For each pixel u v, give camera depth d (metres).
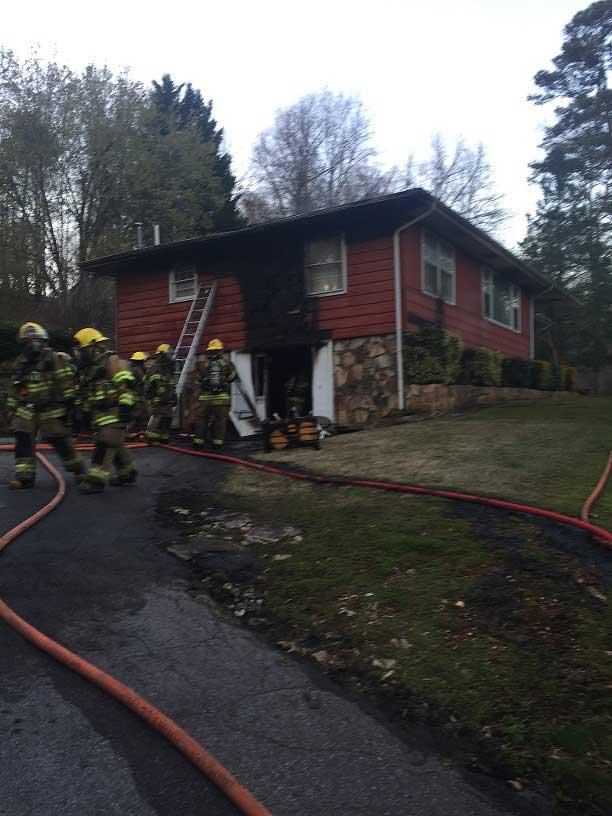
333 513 6.30
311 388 14.04
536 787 2.93
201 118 35.53
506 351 18.59
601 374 33.25
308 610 4.50
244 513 6.65
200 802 2.74
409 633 4.11
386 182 37.50
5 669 3.73
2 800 2.72
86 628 4.26
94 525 6.32
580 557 4.94
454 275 15.36
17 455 7.68
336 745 3.18
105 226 26.56
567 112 34.03
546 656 3.78
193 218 28.70
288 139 38.38
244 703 3.50
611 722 3.25
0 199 23.83
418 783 2.94
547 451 8.73
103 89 25.70
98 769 2.92
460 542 5.28
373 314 13.28
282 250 14.41
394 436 10.41
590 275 31.67
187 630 4.30
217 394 10.76
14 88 24.19
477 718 3.35
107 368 7.52
